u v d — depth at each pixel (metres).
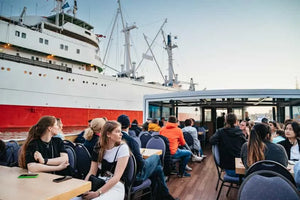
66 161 2.24
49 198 1.30
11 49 19.14
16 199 1.26
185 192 3.80
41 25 20.94
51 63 22.05
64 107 21.83
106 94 25.67
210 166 5.91
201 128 9.17
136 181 2.59
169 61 34.03
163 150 4.26
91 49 24.75
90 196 1.84
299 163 1.95
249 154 2.28
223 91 8.30
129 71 29.48
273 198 1.50
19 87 18.81
